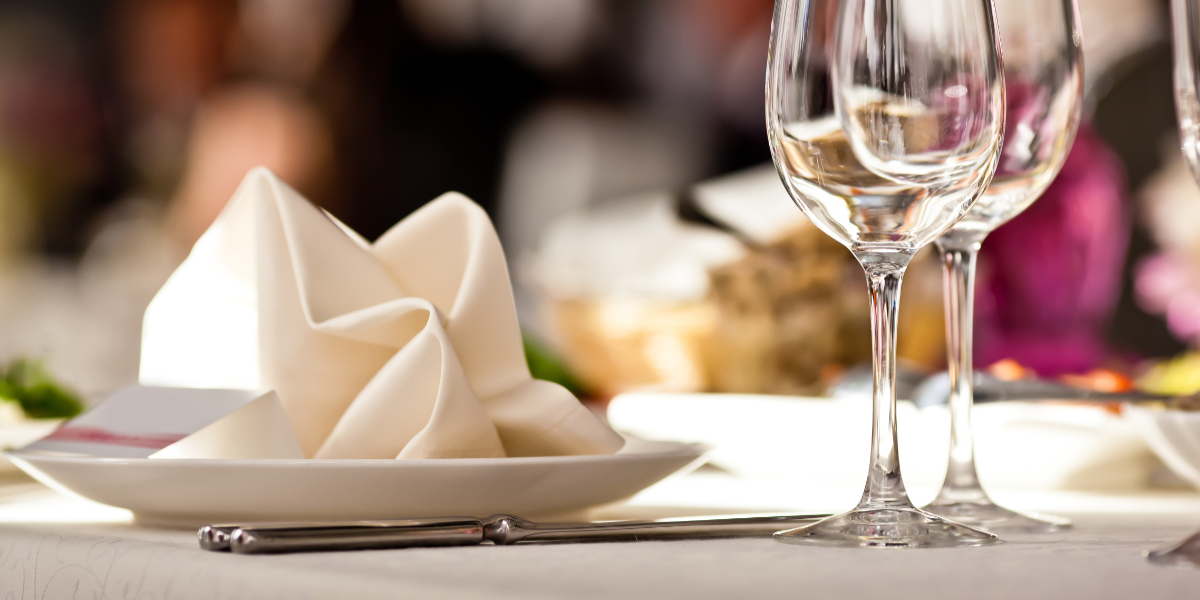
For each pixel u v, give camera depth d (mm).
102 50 5176
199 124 5125
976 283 2195
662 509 997
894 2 849
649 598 701
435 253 986
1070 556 792
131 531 877
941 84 848
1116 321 3207
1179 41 840
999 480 1164
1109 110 3316
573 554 790
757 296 1773
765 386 1785
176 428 903
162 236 5059
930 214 858
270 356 934
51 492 1071
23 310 4871
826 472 1180
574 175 5145
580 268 2059
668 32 5137
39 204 5129
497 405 938
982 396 1231
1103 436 1134
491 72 5184
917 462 1167
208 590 760
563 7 5156
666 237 2037
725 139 5125
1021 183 997
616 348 1908
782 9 870
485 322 946
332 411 936
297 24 5059
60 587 820
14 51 5105
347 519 871
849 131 852
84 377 4160
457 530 815
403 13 5121
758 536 856
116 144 5191
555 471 866
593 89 5199
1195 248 3201
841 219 864
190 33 5094
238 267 982
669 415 1241
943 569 759
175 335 987
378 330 932
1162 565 769
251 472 844
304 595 736
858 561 776
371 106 5113
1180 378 1957
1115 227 2170
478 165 5227
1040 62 996
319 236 944
